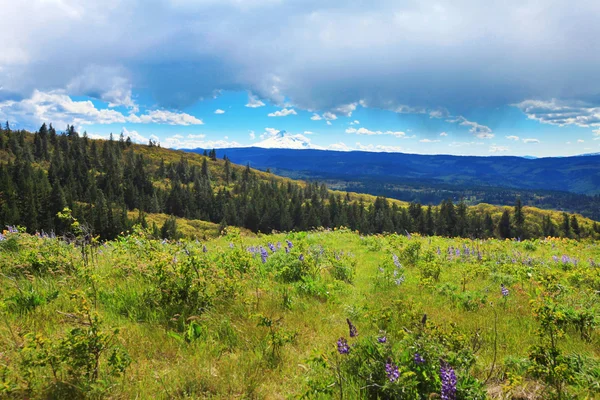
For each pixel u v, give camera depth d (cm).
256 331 570
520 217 14525
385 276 1008
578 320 631
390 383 388
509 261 1245
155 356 485
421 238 2011
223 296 678
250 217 15150
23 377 381
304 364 488
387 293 865
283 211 14950
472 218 15000
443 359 417
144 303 632
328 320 661
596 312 679
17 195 11500
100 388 387
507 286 940
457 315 702
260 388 428
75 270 772
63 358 393
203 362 467
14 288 648
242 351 515
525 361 480
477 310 749
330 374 441
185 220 15400
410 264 1277
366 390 410
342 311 715
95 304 605
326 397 399
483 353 534
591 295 788
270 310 685
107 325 539
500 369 486
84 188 15625
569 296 805
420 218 14425
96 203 11994
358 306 722
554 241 1994
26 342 429
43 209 11181
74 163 18562
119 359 407
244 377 441
